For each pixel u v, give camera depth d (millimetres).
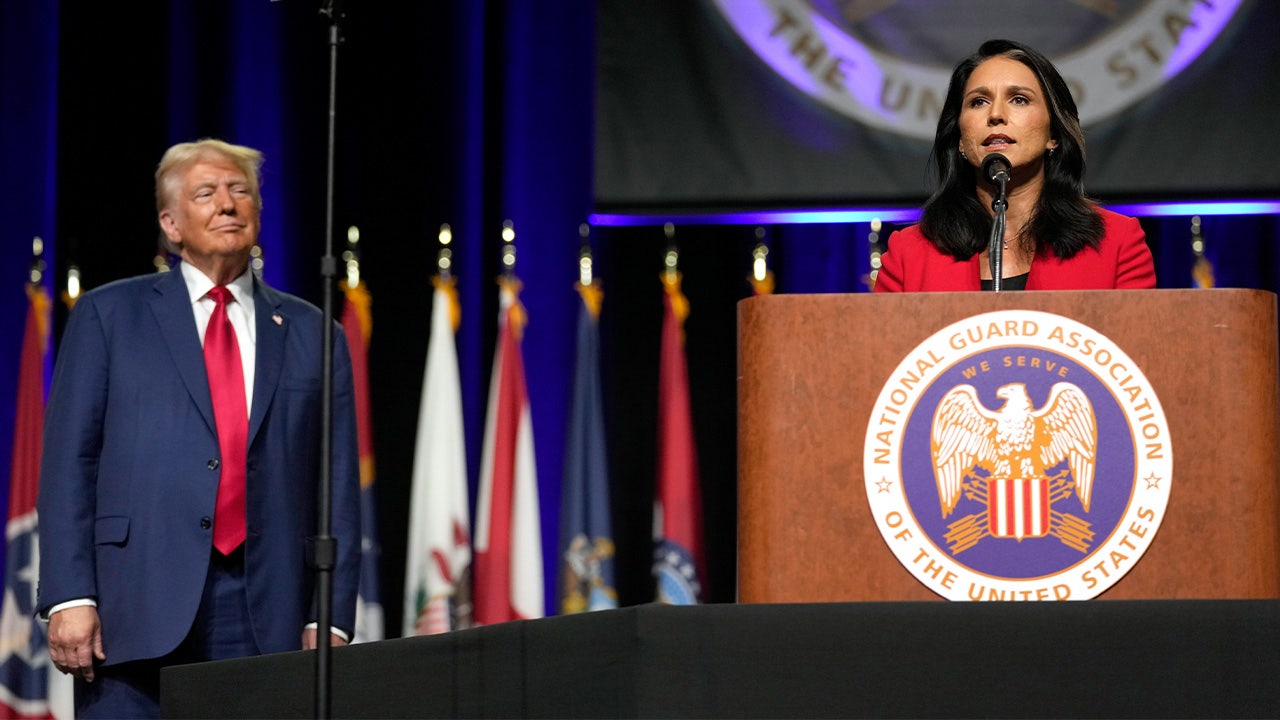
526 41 11141
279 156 11047
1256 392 3305
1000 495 3309
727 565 10586
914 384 3354
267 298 5691
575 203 11047
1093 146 8719
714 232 10836
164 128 11008
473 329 10844
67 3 11016
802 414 3381
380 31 11086
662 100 9016
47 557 5141
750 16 9016
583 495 10242
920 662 3197
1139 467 3285
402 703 3508
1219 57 8664
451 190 10992
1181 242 10484
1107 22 8750
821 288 10688
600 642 3334
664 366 10375
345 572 5562
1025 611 3188
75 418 5246
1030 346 3338
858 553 3334
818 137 8906
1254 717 3119
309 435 5539
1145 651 3154
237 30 11117
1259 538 3273
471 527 10656
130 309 5430
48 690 9914
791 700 3223
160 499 5184
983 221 4668
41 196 10891
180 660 5199
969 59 4883
